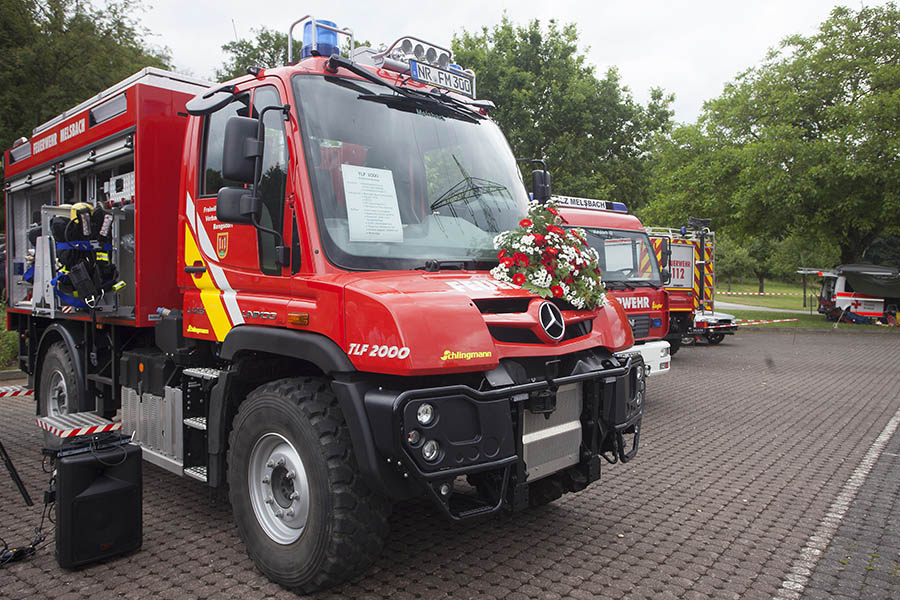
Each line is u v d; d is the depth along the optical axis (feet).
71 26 63.98
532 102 76.48
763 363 48.96
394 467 10.55
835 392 35.91
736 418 28.78
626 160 83.92
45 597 11.81
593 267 13.80
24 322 25.35
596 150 79.71
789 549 14.49
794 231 91.97
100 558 13.01
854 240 90.89
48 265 19.43
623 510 16.85
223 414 13.38
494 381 11.24
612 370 13.44
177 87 17.49
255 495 12.66
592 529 15.44
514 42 79.25
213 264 14.52
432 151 14.33
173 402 15.29
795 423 27.78
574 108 76.79
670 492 18.40
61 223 17.61
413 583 12.35
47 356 21.30
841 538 15.17
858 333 76.64
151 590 12.06
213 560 13.38
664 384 38.60
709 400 33.30
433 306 10.69
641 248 33.96
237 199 12.19
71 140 20.58
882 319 84.69
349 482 11.12
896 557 14.14
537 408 11.81
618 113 80.23
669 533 15.30
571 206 34.24
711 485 19.10
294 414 11.59
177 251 16.26
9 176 25.41
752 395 34.83
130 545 13.46
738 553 14.23
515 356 11.51
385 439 10.28
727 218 88.17
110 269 17.57
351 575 11.51
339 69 13.74
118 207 18.08
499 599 11.77
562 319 12.53
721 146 89.56
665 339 36.78
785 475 20.17
